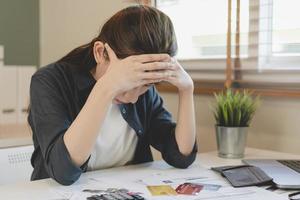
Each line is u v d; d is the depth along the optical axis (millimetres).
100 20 2178
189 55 1813
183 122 1232
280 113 1501
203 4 1735
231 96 1419
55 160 973
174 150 1224
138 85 977
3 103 2076
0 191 943
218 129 1401
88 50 1207
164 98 1884
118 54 1000
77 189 958
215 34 1698
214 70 1694
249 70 1575
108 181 1034
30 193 927
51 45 2547
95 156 1218
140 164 1279
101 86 982
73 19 2365
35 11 2592
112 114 1229
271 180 1008
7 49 2484
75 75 1179
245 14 1582
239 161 1319
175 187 978
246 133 1390
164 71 990
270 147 1542
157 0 1923
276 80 1494
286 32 1478
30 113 1142
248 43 1578
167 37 1003
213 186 994
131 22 1002
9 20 2484
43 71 1160
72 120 1123
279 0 1492
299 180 1005
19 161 1317
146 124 1334
